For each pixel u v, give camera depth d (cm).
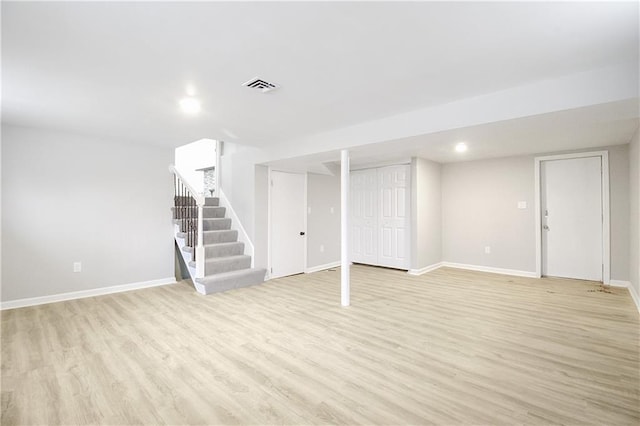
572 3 150
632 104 222
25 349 261
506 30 174
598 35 179
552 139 412
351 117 331
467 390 202
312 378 218
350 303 388
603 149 460
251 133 399
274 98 277
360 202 650
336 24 167
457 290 445
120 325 316
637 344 266
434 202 596
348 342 275
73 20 162
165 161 493
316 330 302
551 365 232
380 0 147
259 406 188
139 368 231
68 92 260
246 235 520
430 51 197
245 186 523
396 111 312
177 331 300
